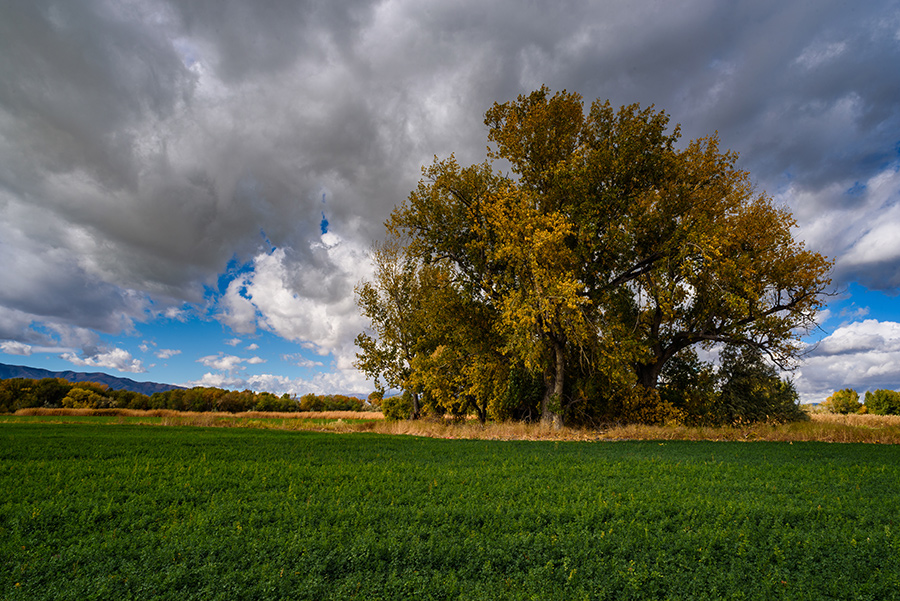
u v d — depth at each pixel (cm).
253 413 7156
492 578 634
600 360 2688
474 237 3266
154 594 578
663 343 3338
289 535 771
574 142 3147
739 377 3300
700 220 2772
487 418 3656
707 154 3000
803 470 1430
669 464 1546
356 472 1365
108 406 7900
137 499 1002
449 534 805
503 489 1123
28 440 2183
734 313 3006
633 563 673
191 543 726
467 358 3341
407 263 4031
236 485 1175
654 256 2962
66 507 918
